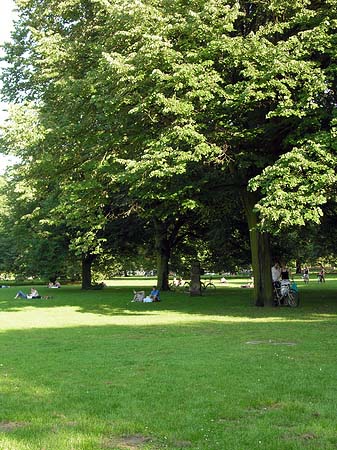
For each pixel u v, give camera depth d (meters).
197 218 34.97
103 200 22.61
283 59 17.36
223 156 20.12
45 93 24.47
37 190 23.42
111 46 20.39
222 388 8.08
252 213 22.22
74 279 60.06
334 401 7.30
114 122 20.39
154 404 7.29
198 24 18.22
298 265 69.88
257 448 5.58
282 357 10.45
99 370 9.62
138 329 15.60
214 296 30.33
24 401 7.59
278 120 19.66
